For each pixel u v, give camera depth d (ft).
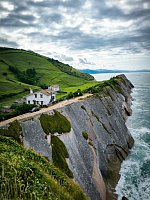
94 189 141.79
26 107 180.24
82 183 136.26
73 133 168.25
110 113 270.67
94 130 205.16
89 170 155.53
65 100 250.98
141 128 294.25
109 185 164.66
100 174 164.96
